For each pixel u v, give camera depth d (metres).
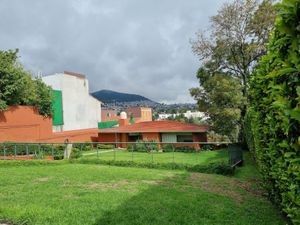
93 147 30.97
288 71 2.18
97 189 7.96
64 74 35.09
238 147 17.11
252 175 11.84
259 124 5.73
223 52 26.33
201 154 21.34
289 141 2.75
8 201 6.43
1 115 21.73
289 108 2.28
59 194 7.20
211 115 24.95
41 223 4.98
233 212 6.00
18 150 19.64
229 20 25.78
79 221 5.12
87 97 39.19
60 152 20.88
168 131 29.09
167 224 5.15
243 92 25.05
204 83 26.33
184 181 9.83
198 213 5.89
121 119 37.72
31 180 9.30
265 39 24.88
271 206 6.51
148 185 8.76
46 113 26.44
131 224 5.07
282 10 1.96
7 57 21.75
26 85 22.97
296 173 2.64
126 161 15.28
